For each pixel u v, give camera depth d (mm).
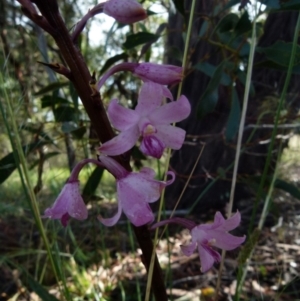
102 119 99
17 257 248
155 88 95
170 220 107
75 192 95
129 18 92
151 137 96
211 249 106
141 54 195
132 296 209
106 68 207
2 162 165
